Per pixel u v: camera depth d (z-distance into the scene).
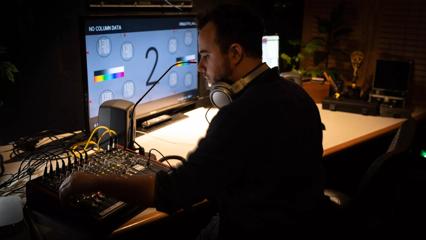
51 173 1.37
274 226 1.16
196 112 2.46
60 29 1.94
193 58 2.27
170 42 2.10
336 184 2.84
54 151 1.77
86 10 2.01
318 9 3.24
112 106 1.68
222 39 1.15
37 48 1.88
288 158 1.12
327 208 1.33
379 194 1.58
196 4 2.52
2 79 1.81
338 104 2.62
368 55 3.07
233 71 1.19
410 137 1.67
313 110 1.22
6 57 1.79
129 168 1.40
